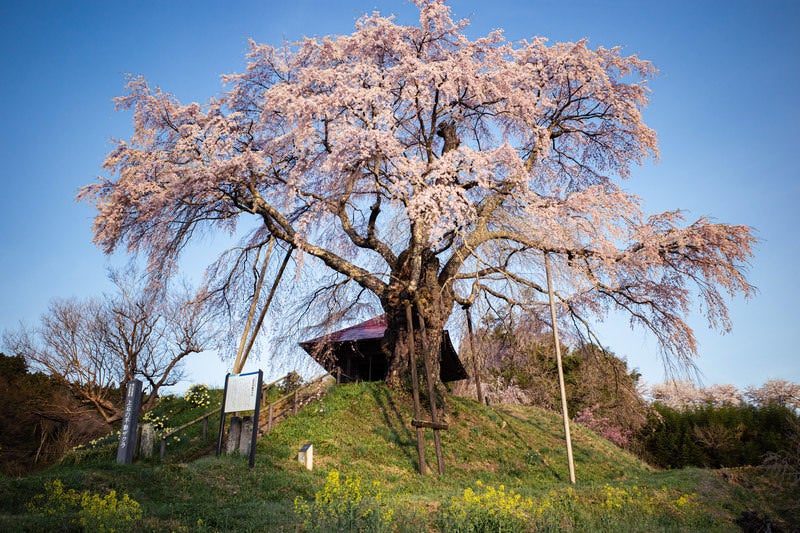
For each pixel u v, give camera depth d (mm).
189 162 20766
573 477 18797
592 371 24781
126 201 19750
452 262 22547
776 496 16688
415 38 20812
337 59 20969
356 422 19906
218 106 21812
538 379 37250
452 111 21609
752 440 36344
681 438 37781
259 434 18531
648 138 23047
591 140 25078
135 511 9336
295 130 18750
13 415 31969
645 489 16141
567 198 20797
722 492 16719
